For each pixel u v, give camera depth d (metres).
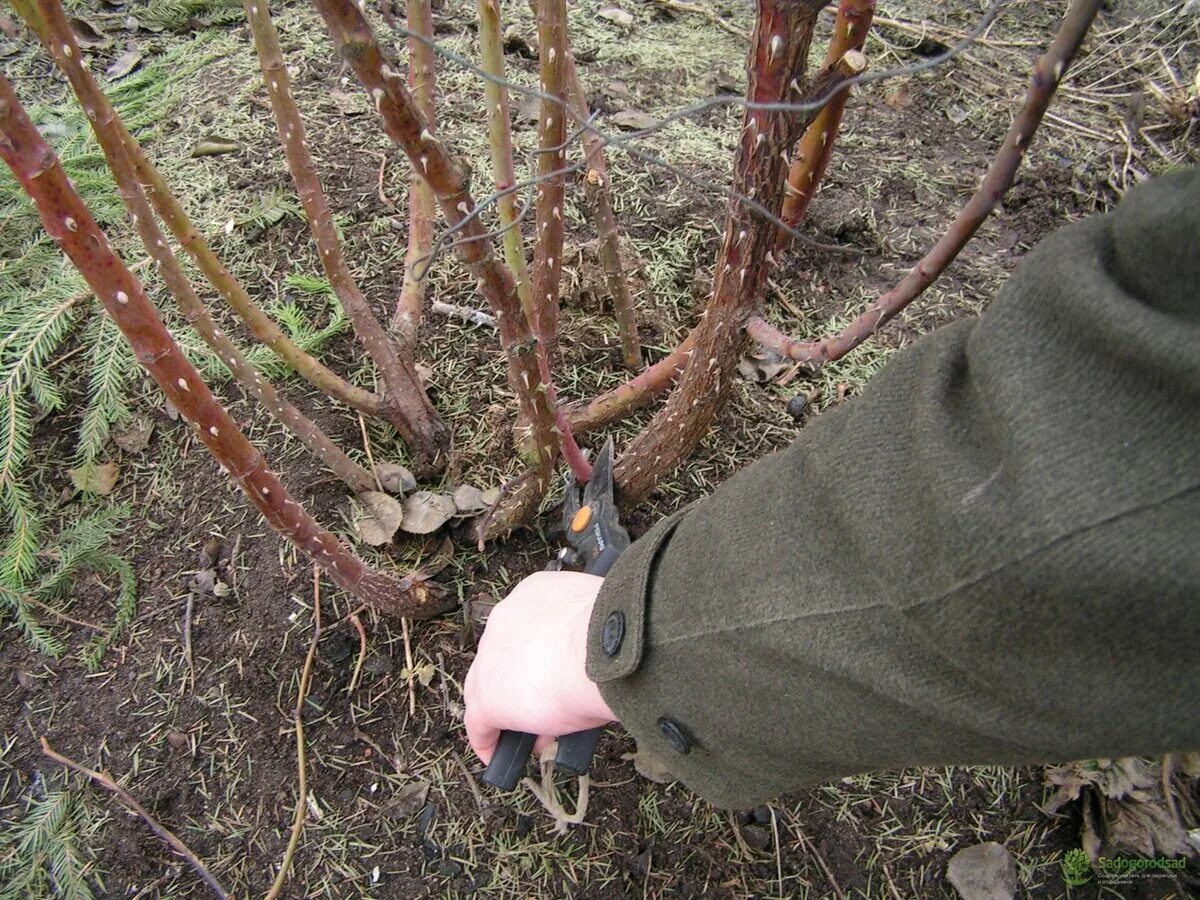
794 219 1.01
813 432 0.57
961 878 1.02
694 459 1.35
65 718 1.12
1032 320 0.41
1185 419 0.35
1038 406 0.39
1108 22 2.21
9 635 1.19
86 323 1.46
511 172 0.96
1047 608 0.39
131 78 1.89
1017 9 2.23
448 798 1.07
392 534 1.21
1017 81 2.02
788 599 0.54
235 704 1.13
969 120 1.91
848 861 1.04
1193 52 2.09
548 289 1.13
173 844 1.03
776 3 0.66
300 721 1.11
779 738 0.60
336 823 1.05
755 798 0.71
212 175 1.69
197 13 2.10
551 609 0.86
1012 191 1.74
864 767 0.59
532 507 1.19
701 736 0.66
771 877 1.03
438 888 1.02
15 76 1.91
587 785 1.08
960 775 1.10
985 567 0.40
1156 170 1.79
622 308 1.34
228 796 1.07
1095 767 1.06
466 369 1.42
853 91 1.97
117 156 0.78
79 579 1.23
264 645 1.17
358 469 1.23
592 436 1.37
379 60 0.53
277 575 1.22
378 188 1.67
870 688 0.50
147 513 1.29
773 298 1.56
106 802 1.06
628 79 1.95
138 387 1.39
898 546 0.46
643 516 1.28
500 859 1.04
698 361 1.01
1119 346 0.37
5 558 1.22
